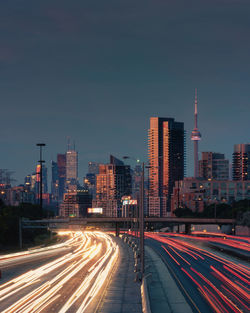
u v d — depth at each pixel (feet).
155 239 418.10
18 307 91.50
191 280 144.36
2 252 337.52
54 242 473.67
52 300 99.25
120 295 106.93
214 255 241.76
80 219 489.26
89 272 153.48
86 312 88.02
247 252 260.01
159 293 120.98
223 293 119.03
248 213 494.18
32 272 153.89
